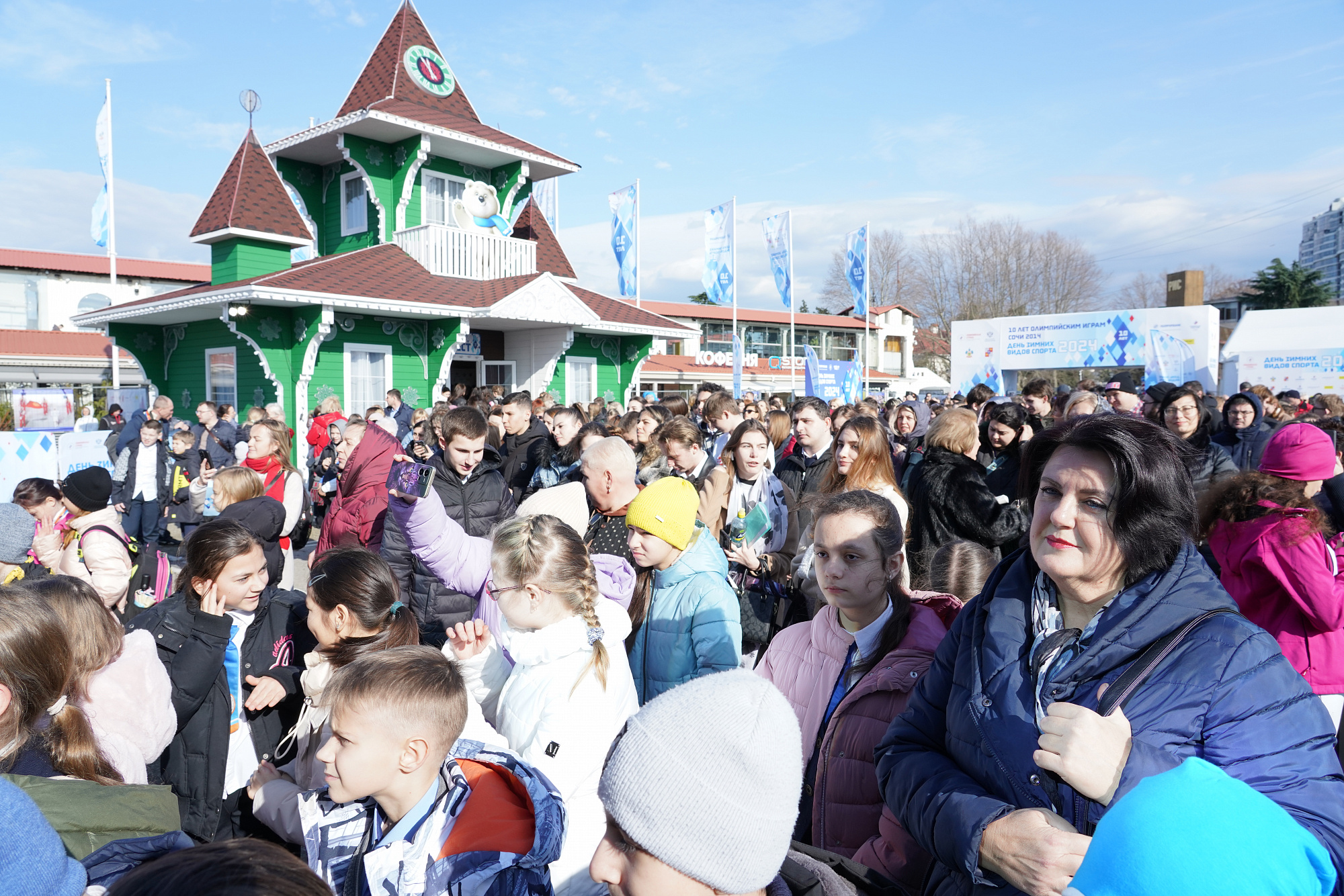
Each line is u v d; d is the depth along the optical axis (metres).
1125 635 1.35
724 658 2.72
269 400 13.69
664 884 1.11
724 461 4.78
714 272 20.33
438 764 1.73
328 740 1.74
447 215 16.81
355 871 1.70
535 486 6.40
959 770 1.53
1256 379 17.34
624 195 20.86
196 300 12.62
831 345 44.81
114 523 3.87
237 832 2.54
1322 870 0.81
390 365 14.46
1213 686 1.28
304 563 9.02
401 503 3.05
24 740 1.76
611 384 18.17
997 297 46.91
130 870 1.34
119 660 2.20
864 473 3.98
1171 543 1.39
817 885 1.35
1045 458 1.60
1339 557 3.14
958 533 4.17
